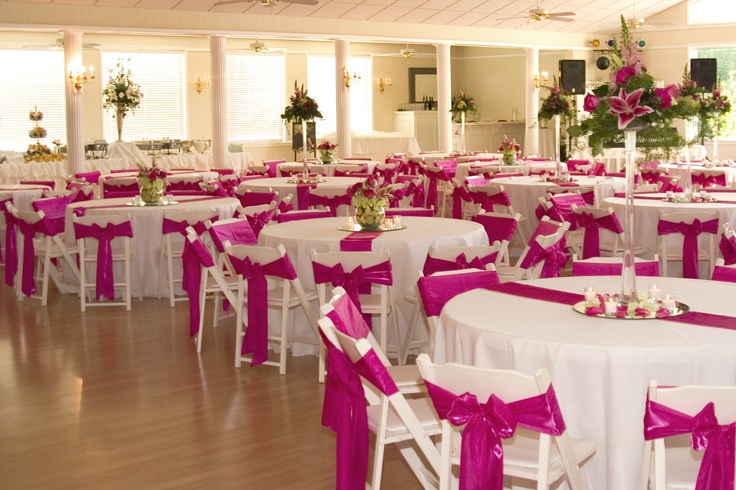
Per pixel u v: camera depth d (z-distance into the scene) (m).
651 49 18.83
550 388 2.46
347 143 16.41
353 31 16.11
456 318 3.39
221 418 4.68
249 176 12.83
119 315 7.24
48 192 10.09
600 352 2.91
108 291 7.41
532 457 2.84
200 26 14.44
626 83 3.39
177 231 7.43
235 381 5.34
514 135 20.98
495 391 2.52
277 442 4.31
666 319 3.28
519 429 3.06
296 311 5.80
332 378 3.33
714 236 6.86
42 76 16.75
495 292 3.89
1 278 9.25
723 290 3.84
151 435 4.45
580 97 18.33
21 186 11.09
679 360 2.88
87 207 8.06
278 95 19.47
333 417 3.49
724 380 2.91
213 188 9.68
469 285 4.06
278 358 5.82
